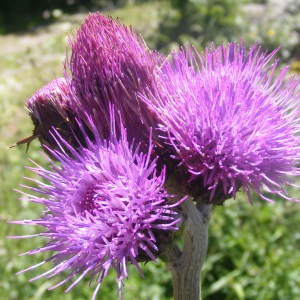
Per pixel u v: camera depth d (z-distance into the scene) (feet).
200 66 0.25
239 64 0.24
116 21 0.24
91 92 0.22
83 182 0.22
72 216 0.21
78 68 0.23
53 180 0.22
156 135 0.22
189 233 0.24
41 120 0.26
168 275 0.50
